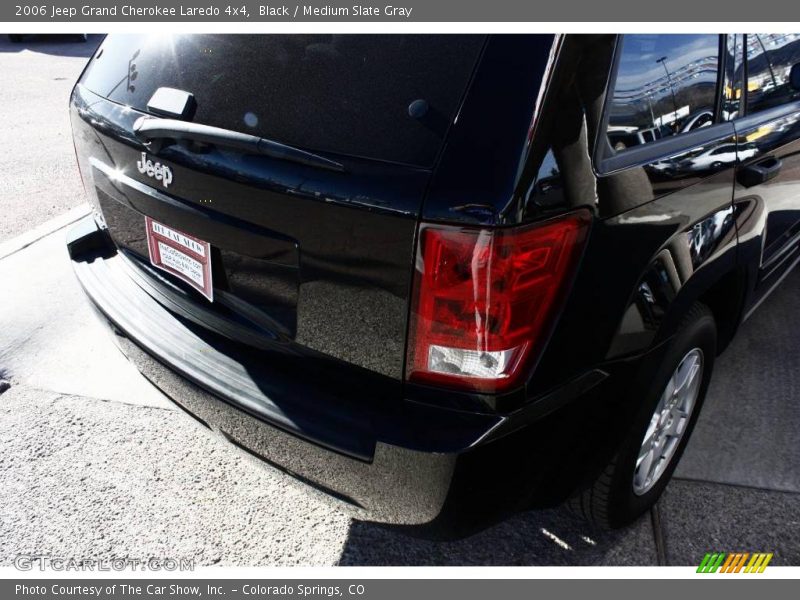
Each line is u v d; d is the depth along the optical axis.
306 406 1.60
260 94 1.59
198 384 1.76
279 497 2.35
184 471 2.46
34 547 2.14
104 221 2.23
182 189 1.72
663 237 1.69
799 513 2.20
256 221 1.59
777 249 2.63
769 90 2.26
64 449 2.55
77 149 2.25
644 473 2.06
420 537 1.64
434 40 1.45
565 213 1.39
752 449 2.46
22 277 3.80
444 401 1.49
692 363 2.11
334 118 1.48
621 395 1.72
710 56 1.89
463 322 1.40
